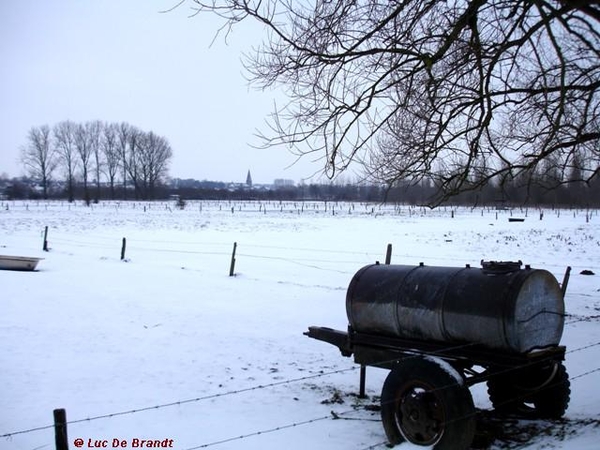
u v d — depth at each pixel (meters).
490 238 34.22
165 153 128.25
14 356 10.23
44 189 119.31
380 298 6.92
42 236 36.41
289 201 127.25
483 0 6.25
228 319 13.59
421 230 41.53
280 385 8.93
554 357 6.46
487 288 6.15
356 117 7.87
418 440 5.89
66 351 10.66
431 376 5.75
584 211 74.19
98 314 13.83
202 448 6.45
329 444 6.50
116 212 73.19
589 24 5.01
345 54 7.49
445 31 7.26
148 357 10.43
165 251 28.09
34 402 8.07
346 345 7.40
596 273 20.33
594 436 5.72
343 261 24.11
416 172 8.34
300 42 7.95
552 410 6.78
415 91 7.55
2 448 6.52
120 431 7.04
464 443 5.55
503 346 5.98
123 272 20.78
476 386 8.80
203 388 8.80
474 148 8.02
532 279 6.11
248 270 21.75
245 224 50.72
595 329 11.73
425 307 6.49
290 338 11.91
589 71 7.03
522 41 6.21
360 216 65.31
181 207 85.44
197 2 7.23
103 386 8.81
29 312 13.80
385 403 6.16
